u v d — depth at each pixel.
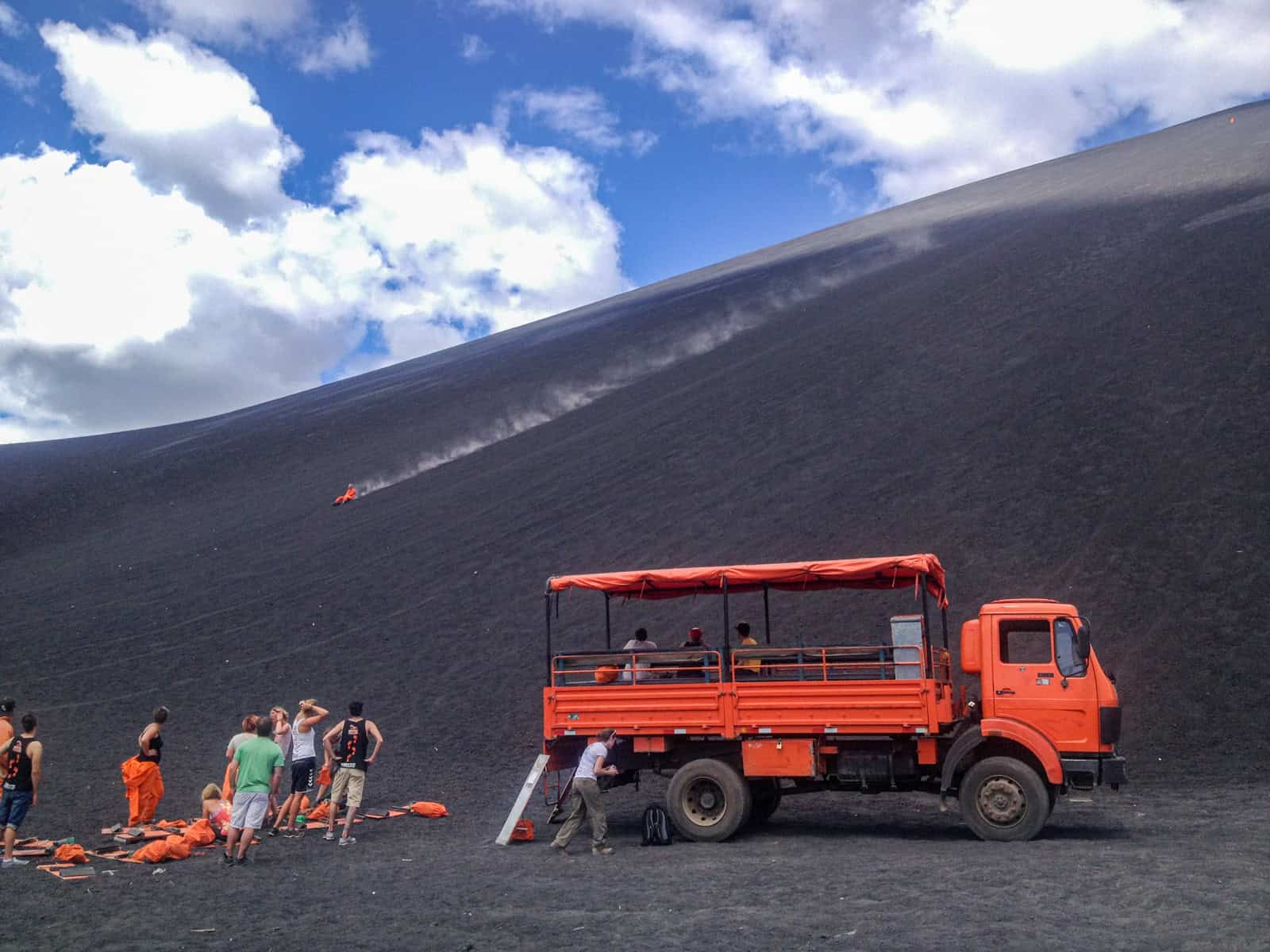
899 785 12.79
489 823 14.57
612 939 7.61
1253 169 55.03
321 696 24.98
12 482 63.88
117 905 9.39
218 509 50.12
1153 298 39.56
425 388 71.69
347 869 11.12
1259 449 26.50
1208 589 21.44
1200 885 8.52
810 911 8.29
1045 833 12.22
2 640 32.28
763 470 35.81
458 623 29.16
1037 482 28.56
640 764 13.48
